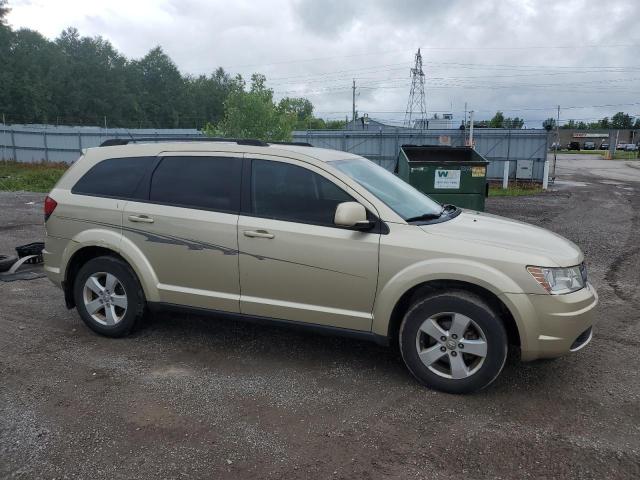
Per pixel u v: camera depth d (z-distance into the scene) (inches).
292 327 169.9
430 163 410.3
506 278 145.6
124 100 4037.9
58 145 1637.6
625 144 4035.4
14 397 149.2
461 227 162.2
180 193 181.9
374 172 187.2
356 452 124.9
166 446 126.6
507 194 884.6
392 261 154.3
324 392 154.3
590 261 338.0
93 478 114.8
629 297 257.6
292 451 125.0
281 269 166.1
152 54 4515.3
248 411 143.1
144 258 184.5
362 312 160.4
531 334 146.1
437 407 146.1
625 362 177.5
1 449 124.6
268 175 171.9
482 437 131.4
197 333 199.9
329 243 160.1
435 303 151.4
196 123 4471.0
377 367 171.3
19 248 291.6
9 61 3560.5
